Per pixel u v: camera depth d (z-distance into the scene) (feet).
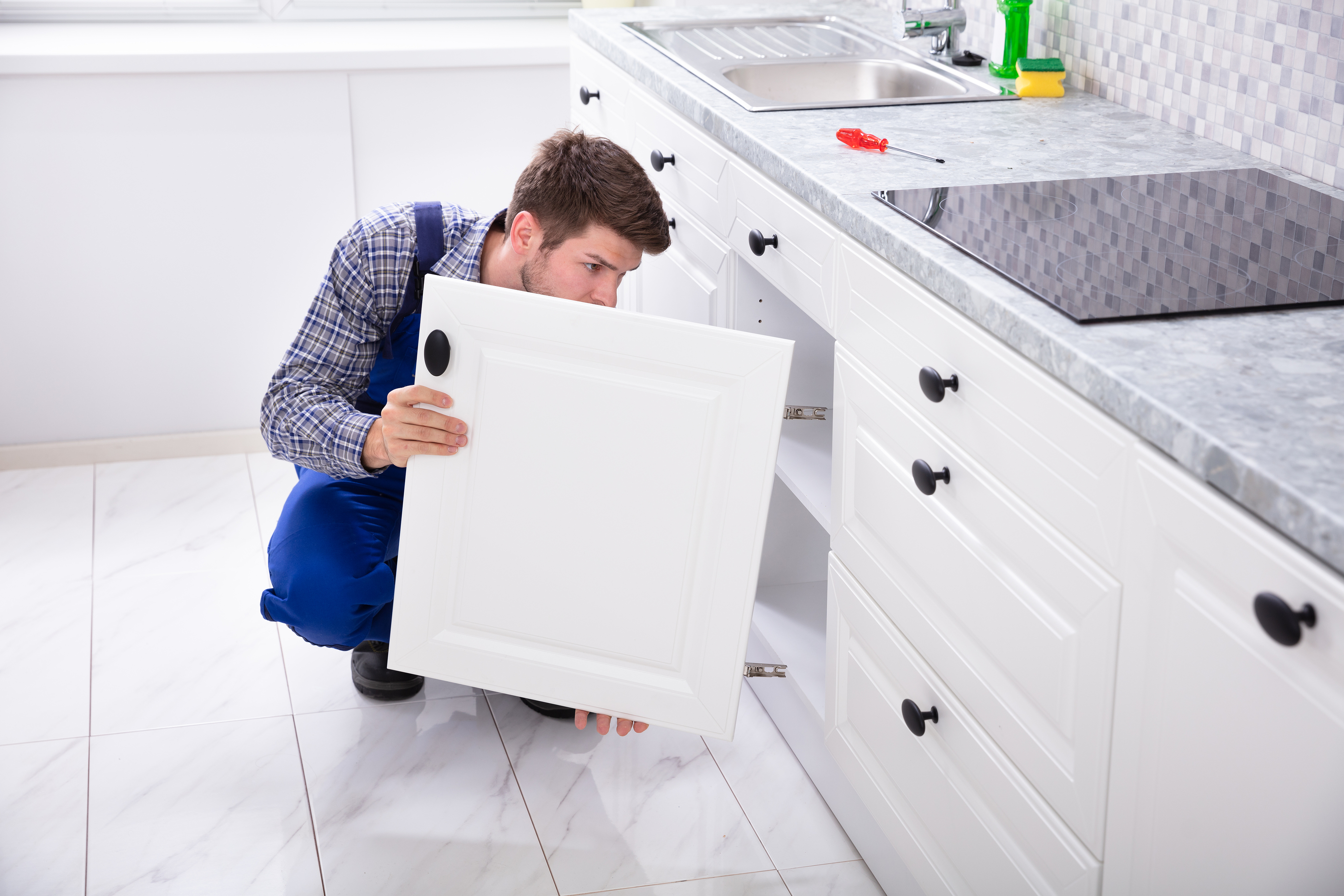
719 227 6.32
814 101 7.33
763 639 6.43
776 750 6.48
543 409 4.45
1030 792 3.93
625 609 4.64
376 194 9.82
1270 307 3.64
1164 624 3.15
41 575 7.82
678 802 6.04
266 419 5.42
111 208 9.03
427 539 4.69
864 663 5.21
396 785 6.06
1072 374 3.37
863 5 8.80
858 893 5.48
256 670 6.94
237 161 9.21
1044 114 6.15
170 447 9.62
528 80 9.83
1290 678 2.73
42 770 6.04
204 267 9.37
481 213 10.14
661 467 4.45
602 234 4.94
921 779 4.72
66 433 9.45
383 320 5.55
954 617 4.28
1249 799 2.92
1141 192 4.84
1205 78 5.67
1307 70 5.04
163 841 5.61
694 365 4.30
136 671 6.87
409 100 9.61
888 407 4.60
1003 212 4.54
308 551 5.98
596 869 5.56
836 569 5.37
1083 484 3.41
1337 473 2.69
